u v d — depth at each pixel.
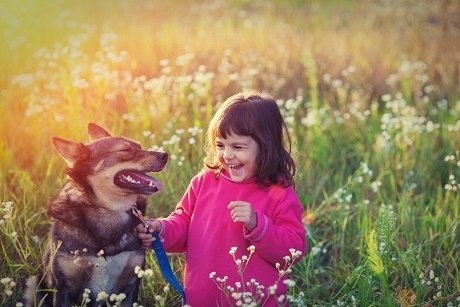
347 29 13.67
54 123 7.47
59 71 8.85
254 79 9.83
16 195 6.43
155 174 6.69
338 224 6.75
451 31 13.76
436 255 6.10
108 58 9.54
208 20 13.51
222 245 4.72
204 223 4.82
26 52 9.93
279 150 4.77
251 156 4.68
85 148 4.89
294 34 12.90
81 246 4.80
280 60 11.02
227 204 4.77
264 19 13.82
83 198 4.84
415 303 5.30
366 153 8.02
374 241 5.61
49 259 4.94
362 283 5.28
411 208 6.86
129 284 5.05
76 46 10.10
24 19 11.08
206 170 5.04
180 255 5.95
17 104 8.23
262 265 4.68
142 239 4.88
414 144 8.33
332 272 6.11
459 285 5.52
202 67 8.41
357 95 9.52
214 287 4.69
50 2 12.13
